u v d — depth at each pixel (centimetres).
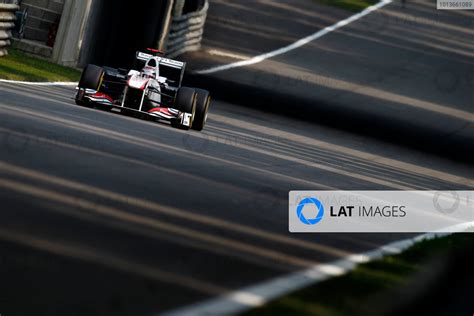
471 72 14250
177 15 11712
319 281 2198
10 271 1748
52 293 1686
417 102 11612
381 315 1967
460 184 6494
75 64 8562
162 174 3394
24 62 7575
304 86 11488
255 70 12125
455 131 10181
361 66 13662
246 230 2719
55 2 8894
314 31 15725
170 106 5791
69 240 2064
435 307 2158
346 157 6575
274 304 1866
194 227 2567
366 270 2445
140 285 1847
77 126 4225
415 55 14912
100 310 1642
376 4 18225
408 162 7231
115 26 9362
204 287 1939
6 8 7194
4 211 2177
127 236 2248
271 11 16600
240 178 3869
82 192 2667
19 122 3812
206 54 12675
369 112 10394
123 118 5253
